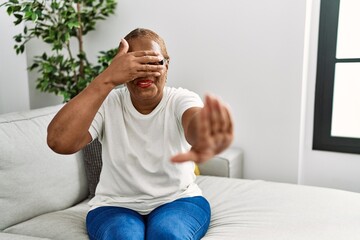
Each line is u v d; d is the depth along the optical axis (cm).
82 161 169
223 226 128
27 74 224
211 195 156
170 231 103
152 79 107
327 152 208
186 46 214
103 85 96
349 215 132
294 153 200
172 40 217
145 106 116
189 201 121
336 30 195
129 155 117
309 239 115
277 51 194
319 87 204
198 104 108
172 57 219
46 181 148
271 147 205
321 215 133
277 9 189
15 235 110
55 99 248
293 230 122
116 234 103
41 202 145
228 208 143
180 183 121
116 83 96
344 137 202
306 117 209
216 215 138
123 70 95
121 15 227
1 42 206
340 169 206
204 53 210
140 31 114
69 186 158
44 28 223
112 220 111
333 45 197
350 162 203
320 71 202
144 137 117
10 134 139
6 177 134
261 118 204
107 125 118
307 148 212
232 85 207
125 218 112
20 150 139
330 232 120
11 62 213
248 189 161
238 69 204
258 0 192
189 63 215
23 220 140
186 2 209
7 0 204
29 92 229
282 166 204
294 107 195
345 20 199
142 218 121
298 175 202
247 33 198
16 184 137
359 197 149
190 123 91
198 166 195
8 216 134
